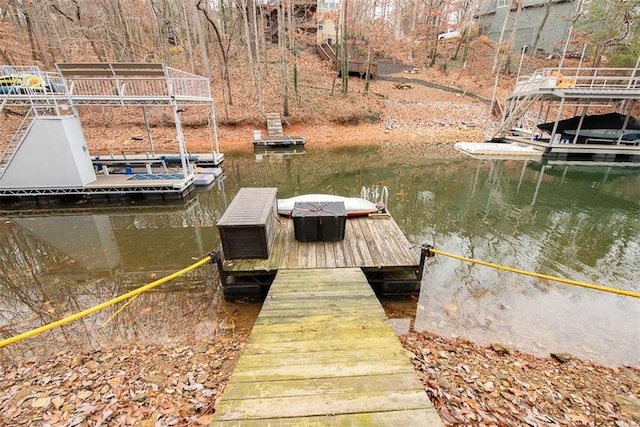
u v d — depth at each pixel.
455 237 7.02
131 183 9.27
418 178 11.66
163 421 2.48
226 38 21.12
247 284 4.78
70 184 8.92
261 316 3.47
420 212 8.50
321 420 2.00
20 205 9.11
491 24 28.88
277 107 19.73
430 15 26.33
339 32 25.73
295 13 25.66
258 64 18.48
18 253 6.45
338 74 24.38
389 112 21.38
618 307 4.61
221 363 3.36
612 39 19.25
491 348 3.68
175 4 22.84
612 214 8.35
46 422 2.51
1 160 8.73
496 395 2.79
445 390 2.78
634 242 6.80
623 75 20.12
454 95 23.45
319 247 5.28
